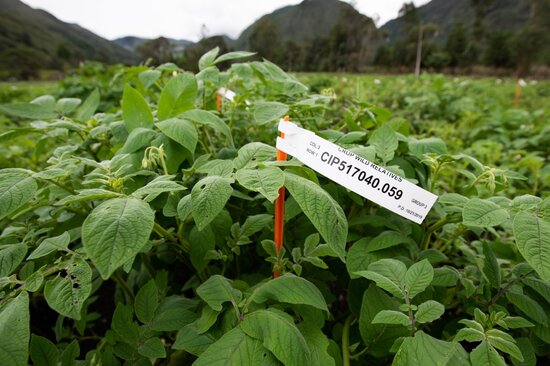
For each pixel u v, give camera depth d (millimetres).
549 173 2965
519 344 1084
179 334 1065
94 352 1197
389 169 1379
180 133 1367
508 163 3533
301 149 1123
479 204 1014
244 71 2082
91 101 2107
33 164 2984
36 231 1422
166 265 2115
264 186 887
